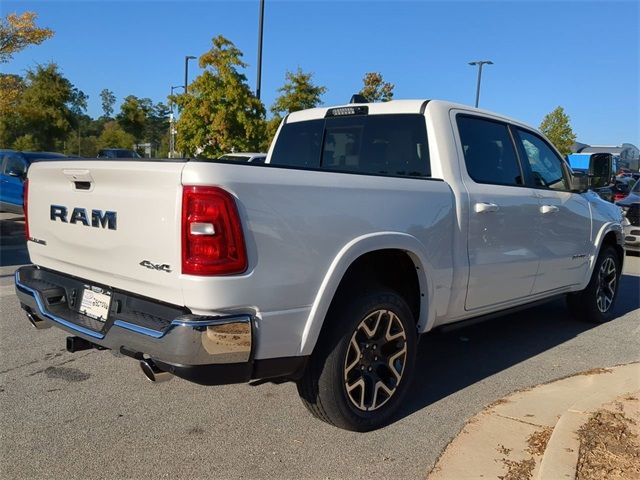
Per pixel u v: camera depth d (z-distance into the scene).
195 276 2.81
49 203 3.76
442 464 3.30
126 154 31.23
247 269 2.89
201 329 2.80
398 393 3.82
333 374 3.39
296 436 3.62
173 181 2.85
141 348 2.97
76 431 3.62
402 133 4.45
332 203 3.25
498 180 4.68
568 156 28.47
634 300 7.86
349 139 4.84
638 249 11.97
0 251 10.41
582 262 5.86
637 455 3.24
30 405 3.98
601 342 5.77
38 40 13.69
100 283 3.43
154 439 3.55
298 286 3.10
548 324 6.45
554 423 3.80
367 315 3.51
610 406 3.91
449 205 4.02
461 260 4.15
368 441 3.58
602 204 6.27
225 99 17.75
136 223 3.05
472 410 4.07
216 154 17.67
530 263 4.92
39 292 3.71
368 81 23.64
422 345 5.60
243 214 2.87
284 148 5.38
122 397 4.15
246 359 2.96
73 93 47.88
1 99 16.08
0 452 3.35
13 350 5.08
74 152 47.38
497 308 4.72
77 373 4.58
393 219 3.59
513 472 3.21
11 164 13.66
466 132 4.49
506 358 5.23
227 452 3.41
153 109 58.34
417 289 3.99
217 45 17.75
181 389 4.31
